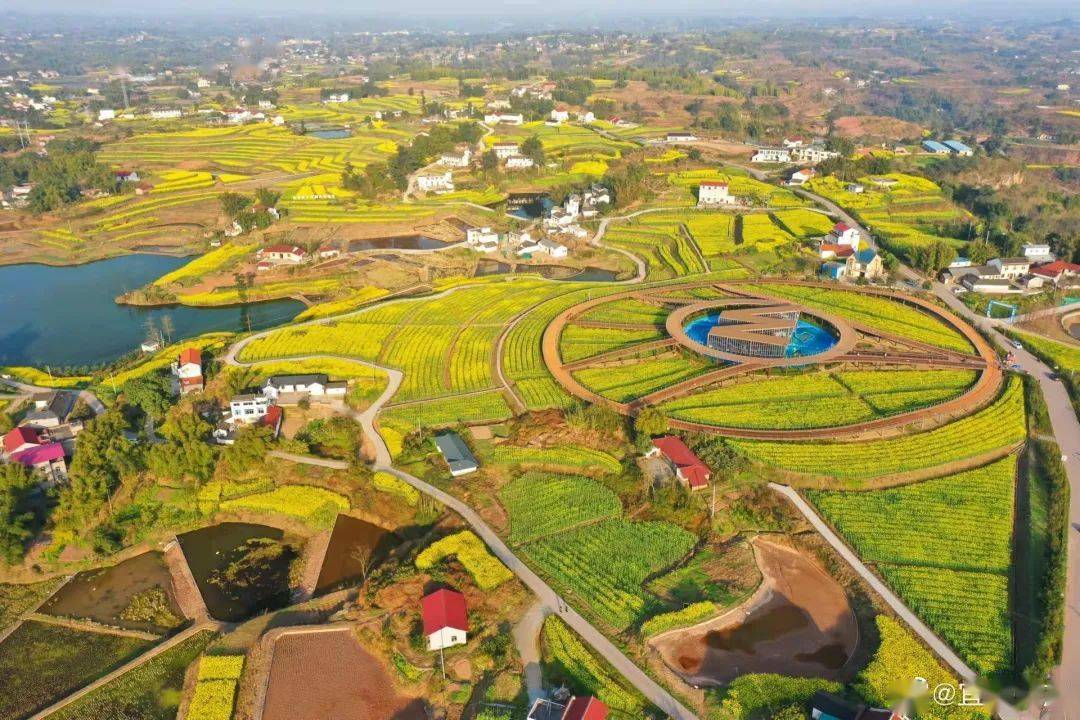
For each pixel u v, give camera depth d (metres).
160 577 100.75
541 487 112.31
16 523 101.75
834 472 113.12
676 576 94.38
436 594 87.06
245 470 117.06
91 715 80.25
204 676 81.25
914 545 98.12
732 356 145.50
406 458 119.19
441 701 78.19
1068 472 112.50
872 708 72.06
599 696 76.25
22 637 91.19
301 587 97.75
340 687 80.25
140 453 116.06
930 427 126.50
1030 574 93.31
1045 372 145.75
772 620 87.62
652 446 119.31
